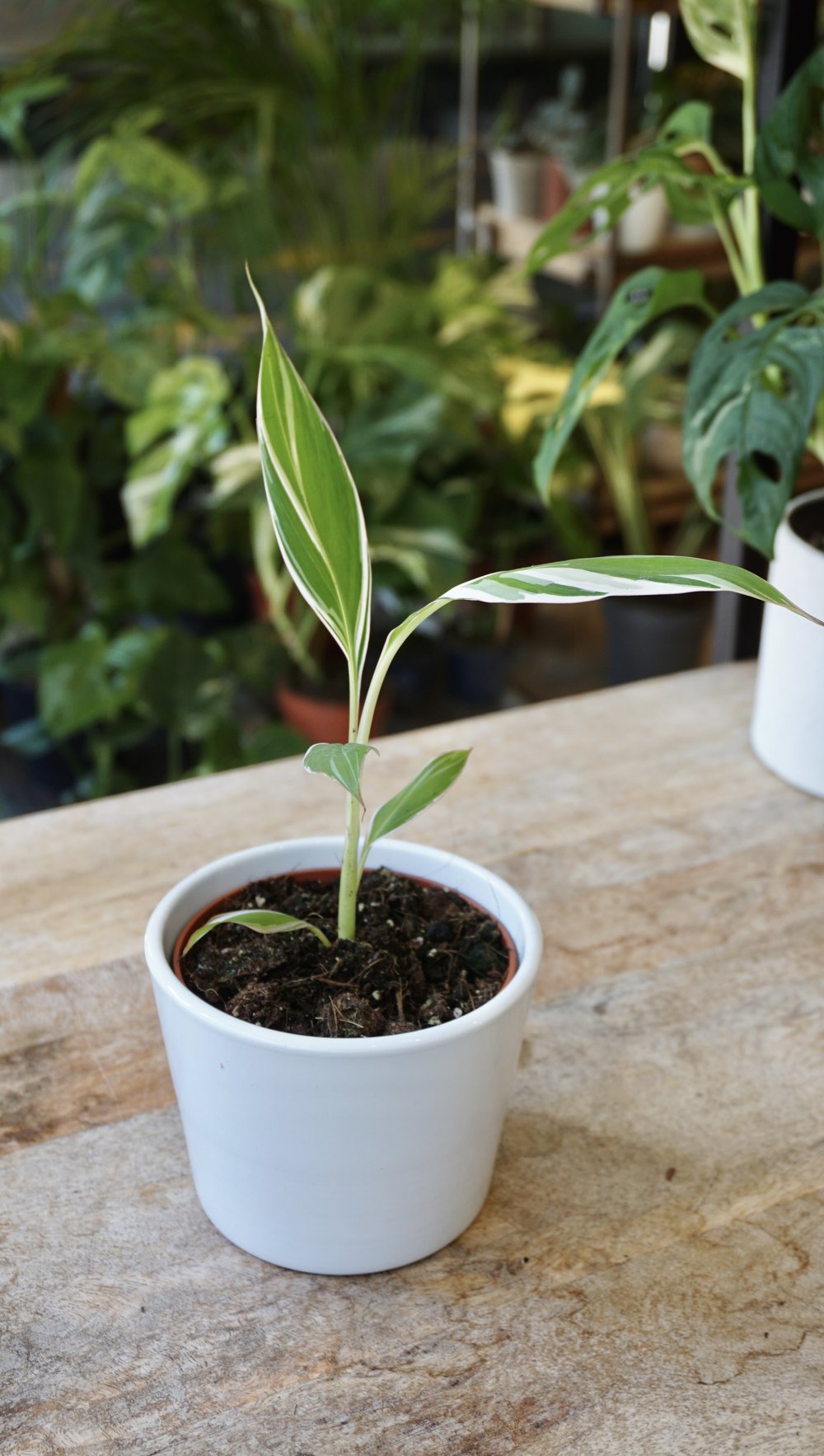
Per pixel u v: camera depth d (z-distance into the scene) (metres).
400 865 0.71
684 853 0.91
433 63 2.81
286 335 2.27
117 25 2.05
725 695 1.08
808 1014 0.80
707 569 0.56
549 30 2.83
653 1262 0.67
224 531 2.27
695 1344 0.64
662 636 2.09
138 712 2.01
